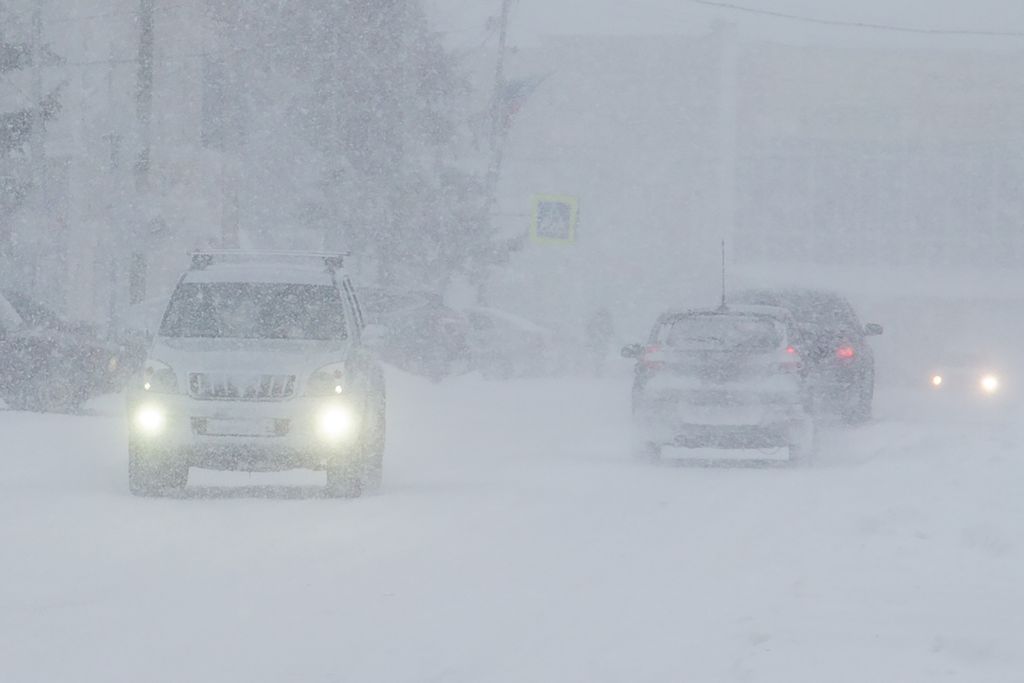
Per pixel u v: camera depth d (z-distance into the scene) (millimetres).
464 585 24609
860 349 66312
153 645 19797
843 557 27547
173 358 38219
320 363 38125
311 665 18625
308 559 27391
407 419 65500
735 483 41906
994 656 18578
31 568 25969
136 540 29516
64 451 47156
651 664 18484
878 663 18266
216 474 45344
